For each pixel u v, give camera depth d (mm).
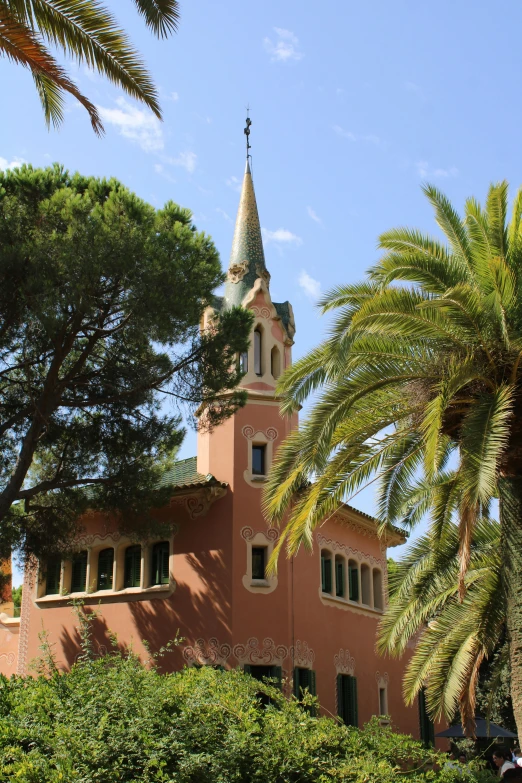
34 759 9227
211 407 23047
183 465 29047
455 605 17062
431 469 11859
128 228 19812
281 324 27766
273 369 27297
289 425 26547
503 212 14656
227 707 11133
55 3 11344
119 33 11648
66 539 23297
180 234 21047
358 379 14195
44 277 18484
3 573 25016
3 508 18938
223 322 22594
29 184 20344
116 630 25391
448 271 14398
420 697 32750
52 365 19906
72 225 19219
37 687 11445
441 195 16000
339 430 14945
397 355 14297
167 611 24672
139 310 19500
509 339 13109
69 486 21828
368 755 11609
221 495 25016
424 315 13352
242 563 24312
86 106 11836
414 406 14508
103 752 9500
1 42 11195
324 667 25688
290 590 24734
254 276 28672
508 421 13680
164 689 11242
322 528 27766
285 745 10852
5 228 19078
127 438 22094
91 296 19219
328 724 12016
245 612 23844
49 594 27766
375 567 31781
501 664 20141
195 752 10266
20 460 19469
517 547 14078
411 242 15352
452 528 17250
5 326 19438
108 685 11141
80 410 22656
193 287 20469
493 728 28734
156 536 24062
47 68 11453
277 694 12695
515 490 14203
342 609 27984
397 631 17422
